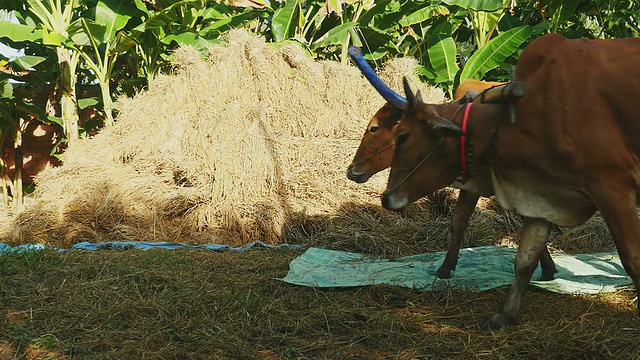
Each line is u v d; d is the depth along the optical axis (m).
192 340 3.85
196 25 11.37
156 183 7.60
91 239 7.11
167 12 9.58
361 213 7.16
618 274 5.24
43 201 7.48
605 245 6.63
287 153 7.64
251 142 7.55
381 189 7.36
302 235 7.13
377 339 3.89
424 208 7.34
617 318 4.13
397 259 5.85
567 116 3.54
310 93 8.26
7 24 9.41
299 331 4.05
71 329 3.97
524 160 3.72
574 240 6.70
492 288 4.79
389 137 5.58
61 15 10.19
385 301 4.62
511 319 4.03
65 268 5.31
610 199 3.50
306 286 4.89
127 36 9.84
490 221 6.93
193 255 6.06
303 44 10.34
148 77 11.09
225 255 6.14
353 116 8.20
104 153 8.14
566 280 5.04
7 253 5.72
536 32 10.71
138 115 8.27
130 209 7.38
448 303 4.54
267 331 4.02
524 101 3.68
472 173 3.92
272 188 7.43
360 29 10.84
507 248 6.06
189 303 4.45
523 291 4.04
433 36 10.48
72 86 10.64
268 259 5.87
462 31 12.94
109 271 5.27
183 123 8.07
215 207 7.38
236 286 4.91
